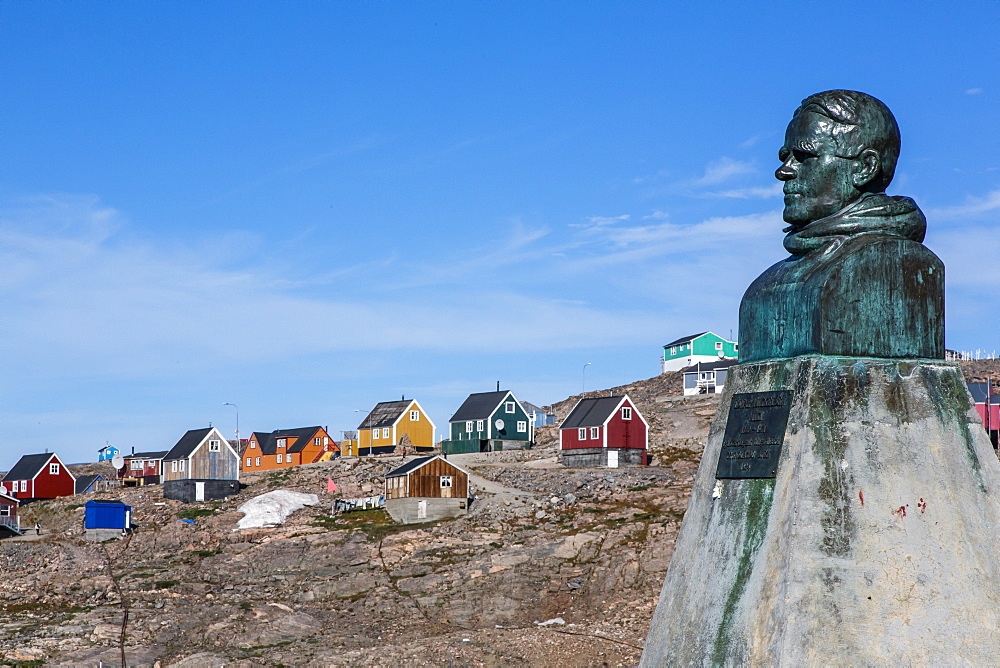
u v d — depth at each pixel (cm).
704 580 1188
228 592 5606
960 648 1070
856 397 1147
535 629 4466
